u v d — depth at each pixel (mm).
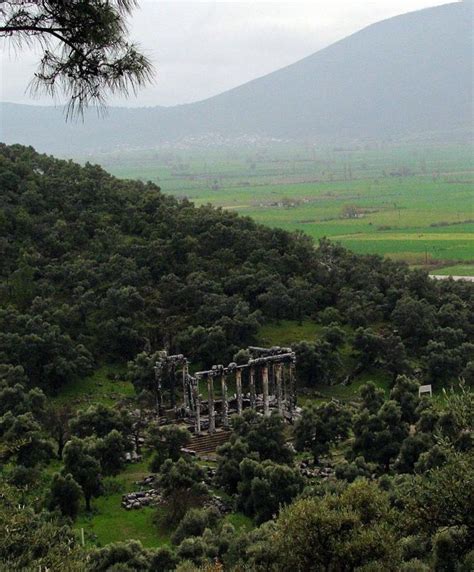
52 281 169875
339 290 181500
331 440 121438
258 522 97000
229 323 159500
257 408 145500
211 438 132125
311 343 156500
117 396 147750
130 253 179125
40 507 99312
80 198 193250
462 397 58281
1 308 159000
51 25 32906
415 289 183500
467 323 171875
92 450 110438
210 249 185500
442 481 51312
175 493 101938
